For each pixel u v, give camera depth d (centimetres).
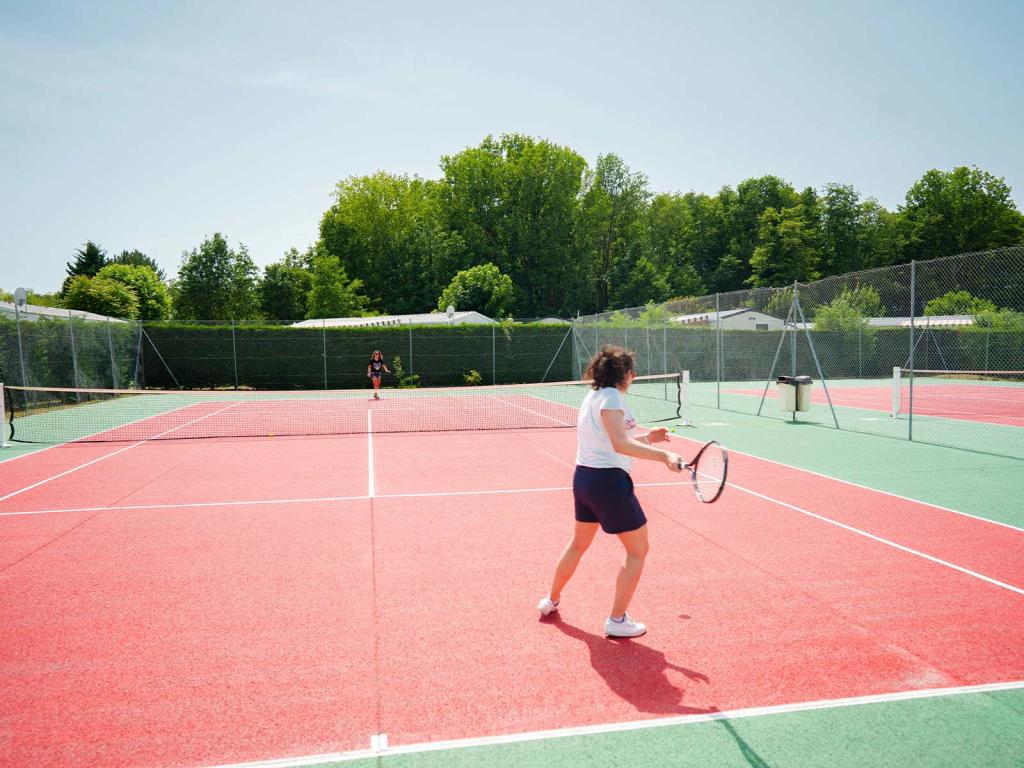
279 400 2450
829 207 7362
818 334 3353
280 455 1179
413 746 306
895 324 3547
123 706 345
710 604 474
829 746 305
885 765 291
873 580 521
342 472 1007
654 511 742
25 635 432
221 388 3088
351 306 5753
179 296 4297
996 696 349
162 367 3041
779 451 1148
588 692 354
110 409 2134
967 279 2831
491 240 6775
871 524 682
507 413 1939
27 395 1928
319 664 389
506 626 440
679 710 336
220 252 4291
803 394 1599
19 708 344
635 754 299
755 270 7119
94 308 3422
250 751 303
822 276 7219
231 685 365
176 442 1366
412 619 454
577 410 2016
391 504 794
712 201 8144
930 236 6900
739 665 383
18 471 1033
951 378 2975
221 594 504
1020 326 2623
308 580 533
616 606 416
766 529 666
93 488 898
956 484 873
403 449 1240
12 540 650
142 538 655
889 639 416
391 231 7106
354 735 316
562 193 6581
